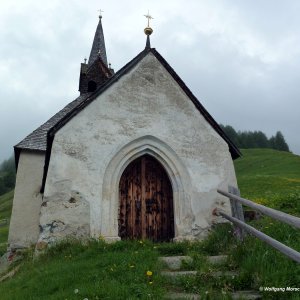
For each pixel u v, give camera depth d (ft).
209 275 16.33
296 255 12.70
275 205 37.78
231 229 23.93
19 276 22.80
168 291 15.21
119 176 27.73
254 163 173.06
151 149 28.73
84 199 26.03
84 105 27.43
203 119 30.09
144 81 29.43
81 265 19.35
